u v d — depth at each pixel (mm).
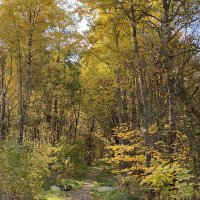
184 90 4453
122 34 11430
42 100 20625
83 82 17797
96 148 36125
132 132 7906
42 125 19875
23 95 19297
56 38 14641
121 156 7699
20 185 8555
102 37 11484
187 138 4352
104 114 22625
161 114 7902
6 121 21484
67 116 25797
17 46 14523
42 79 18312
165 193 5527
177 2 7996
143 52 7578
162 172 5418
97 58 12266
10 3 13914
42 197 10344
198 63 5324
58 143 18406
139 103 11945
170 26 7195
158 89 8031
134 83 11586
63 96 20328
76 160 21172
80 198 12078
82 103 21672
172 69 5832
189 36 6078
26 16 14352
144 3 8391
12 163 8602
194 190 4945
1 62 17562
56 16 14539
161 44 6273
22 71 16797
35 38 14102
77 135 30188
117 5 9062
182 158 4910
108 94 18219
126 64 9734
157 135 7672
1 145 9828
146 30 9047
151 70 7133
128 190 10352
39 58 16219
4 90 19766
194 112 4219
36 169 9492
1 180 8383
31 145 10695
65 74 18516
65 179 15609
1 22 14195
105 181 17047
